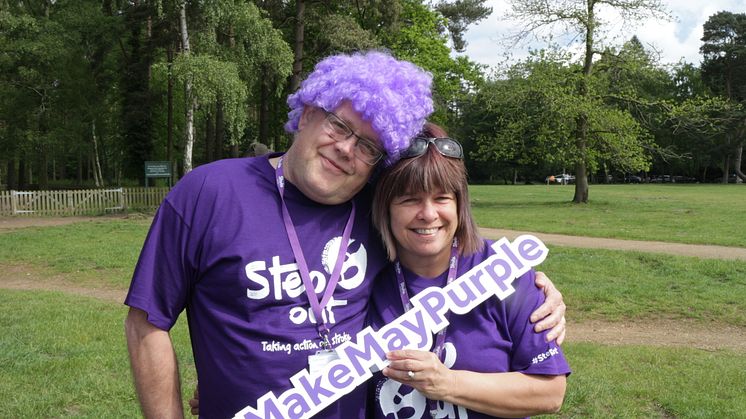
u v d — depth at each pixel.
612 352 6.00
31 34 28.52
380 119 1.79
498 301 2.01
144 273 1.83
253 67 23.09
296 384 1.77
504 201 31.19
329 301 1.85
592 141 28.44
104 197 23.34
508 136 28.55
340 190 1.86
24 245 13.43
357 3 28.53
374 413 2.02
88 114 31.62
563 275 9.86
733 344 6.59
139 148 35.91
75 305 7.89
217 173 1.88
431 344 1.91
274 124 35.44
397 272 2.06
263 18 24.19
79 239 14.46
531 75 27.05
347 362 1.83
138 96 33.66
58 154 32.69
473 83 36.81
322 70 1.94
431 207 1.93
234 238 1.80
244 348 1.77
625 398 4.70
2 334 6.24
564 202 29.84
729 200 30.64
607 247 13.30
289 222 1.85
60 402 4.48
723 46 69.31
